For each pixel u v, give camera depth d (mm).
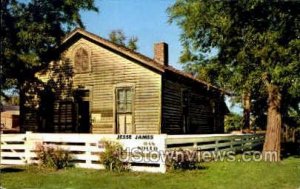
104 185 13602
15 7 24719
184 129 27000
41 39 24969
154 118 23656
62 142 18844
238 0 19953
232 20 20625
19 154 19750
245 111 37094
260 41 19828
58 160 17844
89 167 17922
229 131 45438
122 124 24672
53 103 26938
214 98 33438
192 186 13398
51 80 27000
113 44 24828
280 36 19469
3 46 24250
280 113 21766
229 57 22500
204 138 20641
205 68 23578
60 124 26641
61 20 26766
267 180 14672
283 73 19188
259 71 20547
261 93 23688
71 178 15008
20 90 27766
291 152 28031
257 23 20469
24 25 24688
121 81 24750
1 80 25188
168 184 13719
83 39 26047
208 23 22031
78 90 26094
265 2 19406
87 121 26375
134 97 24297
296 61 19172
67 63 26547
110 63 25141
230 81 22328
